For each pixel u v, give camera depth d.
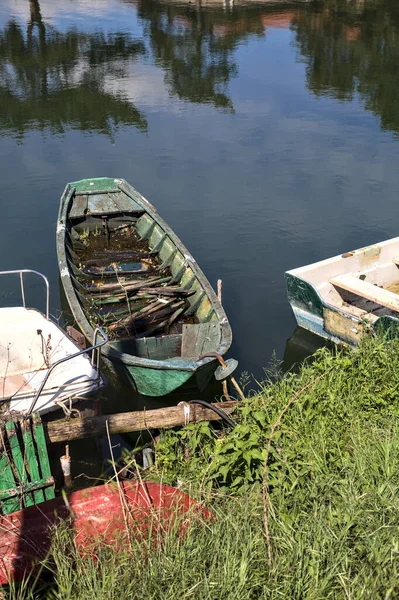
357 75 25.48
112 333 9.75
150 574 3.87
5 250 12.84
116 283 11.10
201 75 25.12
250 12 35.34
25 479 5.46
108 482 4.84
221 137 19.12
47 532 4.35
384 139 19.14
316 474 4.97
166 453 5.55
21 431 5.45
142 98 22.38
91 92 22.73
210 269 12.43
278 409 6.09
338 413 5.98
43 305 11.15
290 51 28.58
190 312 10.17
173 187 15.80
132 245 12.72
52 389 7.14
